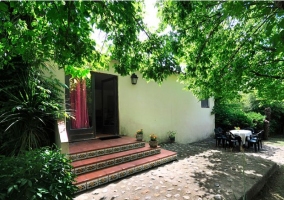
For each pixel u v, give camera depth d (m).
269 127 10.67
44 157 2.06
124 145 4.75
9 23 2.03
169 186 3.40
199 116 9.44
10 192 1.56
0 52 2.43
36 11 1.76
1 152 3.31
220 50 3.42
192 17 2.58
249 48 3.21
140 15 2.39
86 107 5.36
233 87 4.11
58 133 3.63
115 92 6.01
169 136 7.66
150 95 7.10
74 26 1.86
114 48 2.77
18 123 3.36
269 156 5.98
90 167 3.68
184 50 3.08
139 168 4.19
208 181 3.62
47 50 2.37
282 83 4.08
